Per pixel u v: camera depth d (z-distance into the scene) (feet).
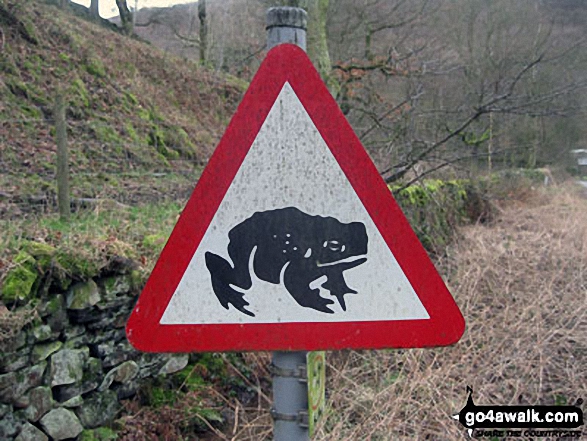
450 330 4.48
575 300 17.63
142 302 4.58
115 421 11.08
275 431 4.69
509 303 16.69
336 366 13.83
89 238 11.23
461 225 30.37
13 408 9.07
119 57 41.52
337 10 31.42
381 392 11.60
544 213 35.70
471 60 24.23
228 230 4.56
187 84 46.70
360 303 4.52
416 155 19.01
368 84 24.94
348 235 4.51
